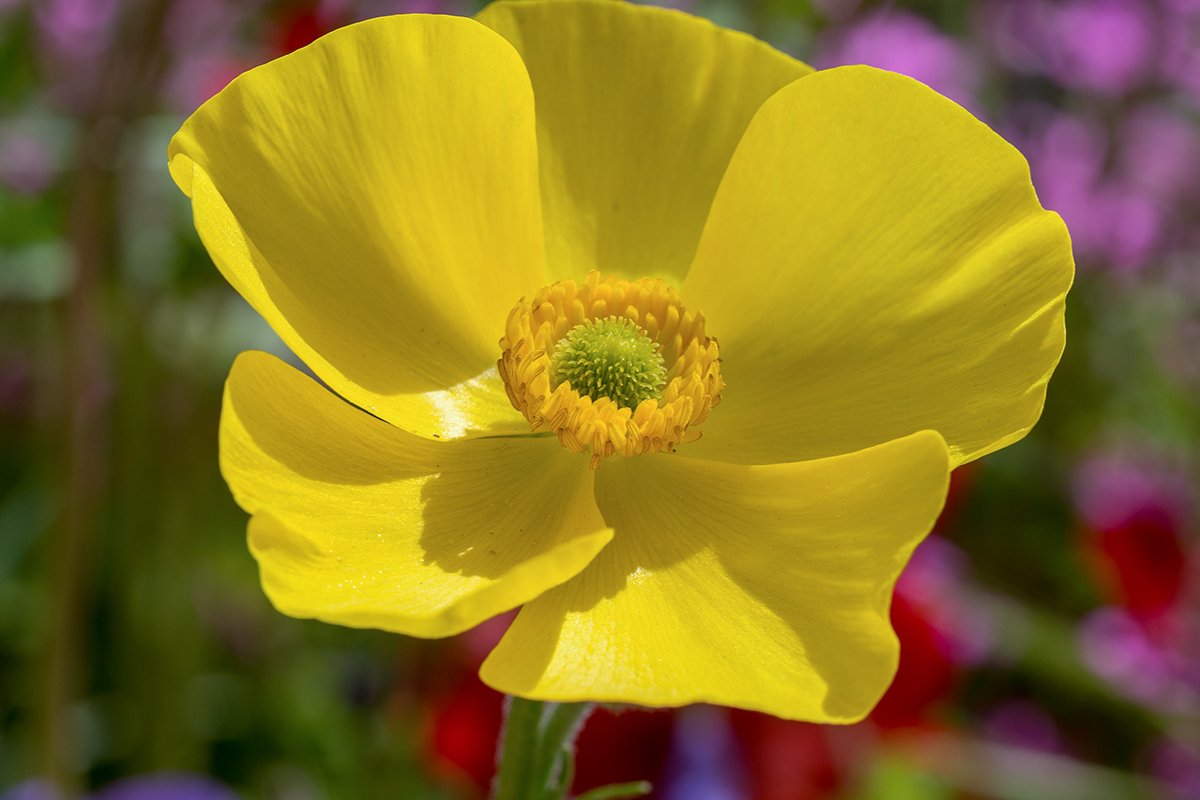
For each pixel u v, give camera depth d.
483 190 0.24
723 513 0.24
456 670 0.30
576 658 0.23
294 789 0.31
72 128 0.31
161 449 0.31
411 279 0.24
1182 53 0.41
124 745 0.30
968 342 0.24
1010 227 0.24
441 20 0.24
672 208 0.25
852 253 0.24
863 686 0.22
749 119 0.25
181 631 0.30
